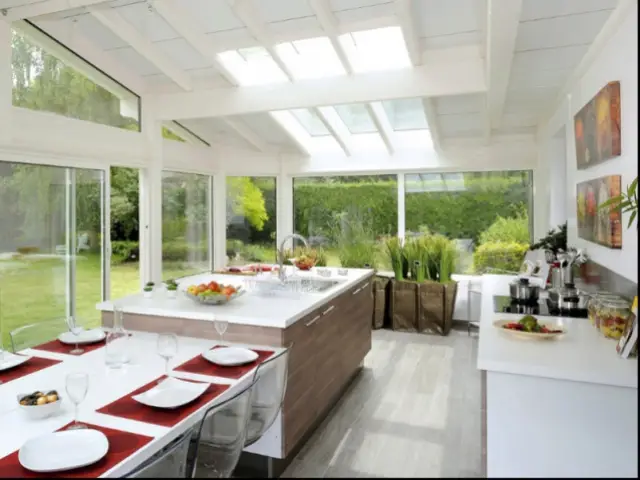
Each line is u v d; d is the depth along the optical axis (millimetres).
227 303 3020
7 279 3762
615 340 2189
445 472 1387
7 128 3564
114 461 1479
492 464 1531
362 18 3645
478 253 6035
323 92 4430
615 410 1634
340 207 6582
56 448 1537
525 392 1771
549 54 3377
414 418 2641
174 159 5527
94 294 4582
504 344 2127
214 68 4680
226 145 6406
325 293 3342
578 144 3410
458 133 5648
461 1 3328
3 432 1665
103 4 3684
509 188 5895
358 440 2535
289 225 6676
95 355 2449
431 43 3916
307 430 2887
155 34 4168
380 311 5762
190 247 6012
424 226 6258
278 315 2709
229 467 1868
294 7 3645
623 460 1503
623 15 2510
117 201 5230
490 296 3395
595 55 3084
